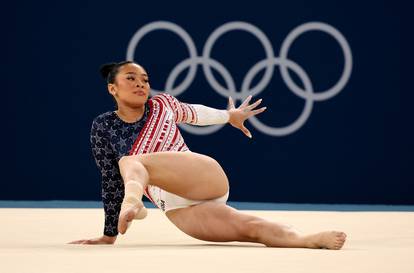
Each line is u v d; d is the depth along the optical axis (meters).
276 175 37.44
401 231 18.53
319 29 37.44
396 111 37.72
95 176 36.88
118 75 15.92
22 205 34.28
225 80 37.12
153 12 37.00
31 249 13.36
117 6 36.88
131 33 36.97
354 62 37.56
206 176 14.80
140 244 15.39
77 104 36.78
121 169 14.56
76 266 10.34
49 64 36.69
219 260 11.16
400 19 37.69
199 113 16.97
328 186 37.56
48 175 36.75
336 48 37.47
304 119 37.41
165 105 16.47
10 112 36.62
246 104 17.97
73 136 36.78
